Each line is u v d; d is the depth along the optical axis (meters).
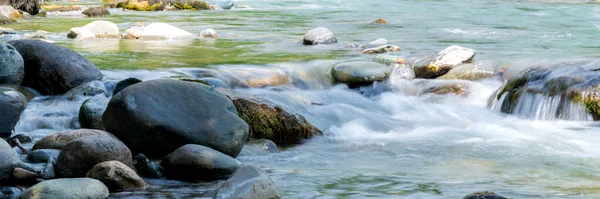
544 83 9.68
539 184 6.06
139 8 25.86
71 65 9.45
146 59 11.84
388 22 20.48
